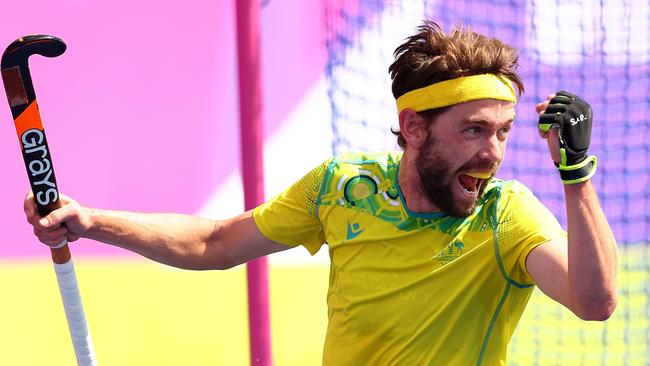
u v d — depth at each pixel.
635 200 21.47
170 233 9.27
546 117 7.36
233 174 24.14
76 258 23.09
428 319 8.25
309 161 23.58
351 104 18.66
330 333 8.93
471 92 7.80
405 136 8.24
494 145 7.86
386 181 8.53
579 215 7.29
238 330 21.33
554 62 20.61
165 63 24.14
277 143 23.36
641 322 20.80
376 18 18.92
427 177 8.05
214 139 24.16
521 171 20.84
